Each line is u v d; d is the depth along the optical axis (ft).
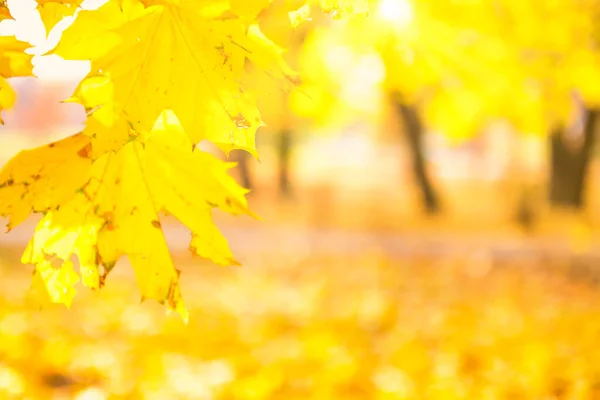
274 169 99.81
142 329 18.43
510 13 13.08
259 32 4.82
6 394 11.34
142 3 4.41
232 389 12.71
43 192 4.98
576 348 16.83
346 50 14.34
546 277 35.37
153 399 12.04
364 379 13.53
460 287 32.24
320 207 76.43
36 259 5.02
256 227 61.82
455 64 13.64
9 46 4.78
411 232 59.72
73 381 13.17
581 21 13.32
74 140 5.02
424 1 12.17
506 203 70.59
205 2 4.64
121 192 5.06
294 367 14.49
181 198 5.08
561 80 14.08
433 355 16.42
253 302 26.21
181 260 39.29
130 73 4.44
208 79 4.57
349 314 22.04
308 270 37.81
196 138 4.52
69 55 4.39
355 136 116.88
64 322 19.15
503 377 14.17
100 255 5.06
